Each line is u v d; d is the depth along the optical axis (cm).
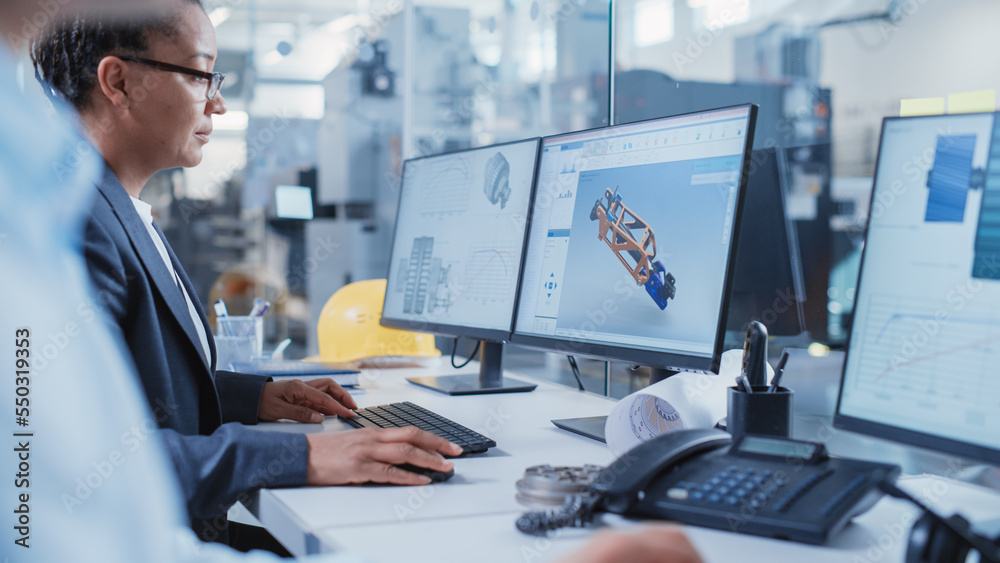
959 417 70
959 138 73
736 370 110
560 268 131
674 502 70
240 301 449
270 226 475
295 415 127
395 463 88
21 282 46
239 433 88
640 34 482
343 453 88
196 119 119
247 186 479
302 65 549
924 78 374
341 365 177
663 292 109
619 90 184
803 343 149
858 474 70
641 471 73
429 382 167
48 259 49
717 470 75
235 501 90
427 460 88
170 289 105
